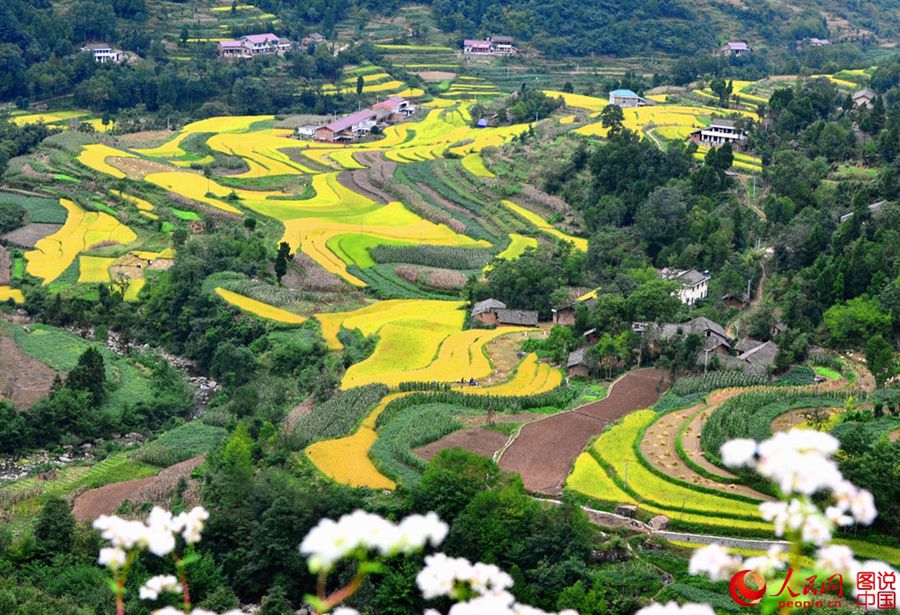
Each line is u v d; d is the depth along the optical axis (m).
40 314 167.38
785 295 144.50
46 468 115.62
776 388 117.38
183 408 137.75
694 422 107.19
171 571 85.06
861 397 112.31
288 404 130.88
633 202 190.62
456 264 188.12
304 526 87.06
